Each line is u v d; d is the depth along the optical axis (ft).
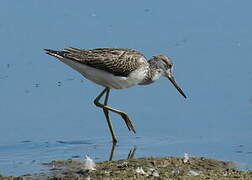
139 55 49.16
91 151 43.86
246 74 57.36
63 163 40.19
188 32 65.57
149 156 42.42
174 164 38.75
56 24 66.90
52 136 46.91
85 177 36.04
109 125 46.70
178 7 71.31
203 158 40.29
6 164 40.60
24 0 72.54
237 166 39.65
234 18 68.64
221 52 61.46
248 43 63.16
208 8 70.90
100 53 47.60
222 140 45.75
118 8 71.00
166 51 61.52
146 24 67.10
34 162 40.98
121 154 43.14
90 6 71.67
